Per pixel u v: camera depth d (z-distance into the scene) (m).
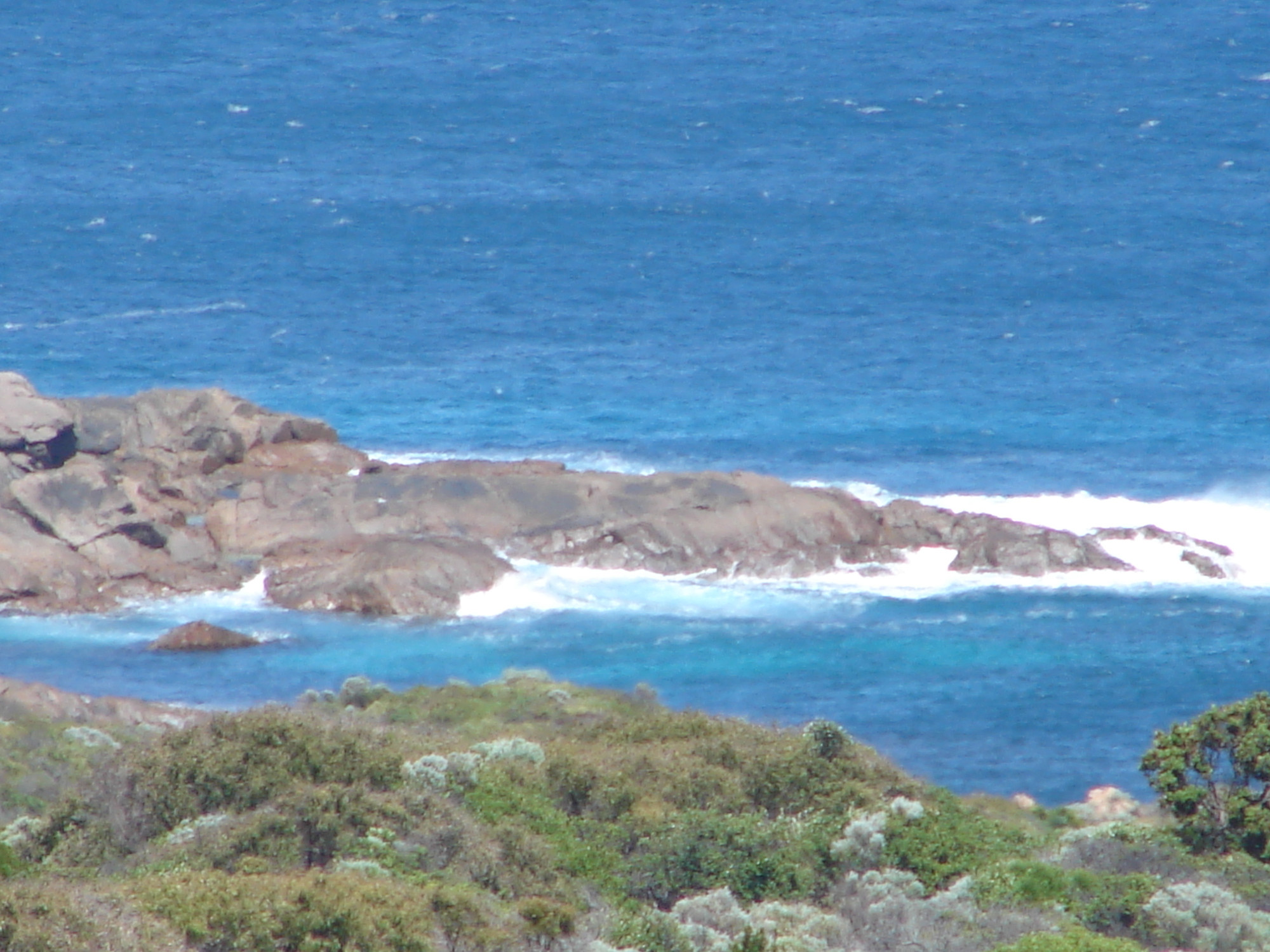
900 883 121.56
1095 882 119.94
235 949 96.38
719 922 110.69
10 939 91.44
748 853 124.75
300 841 118.38
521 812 129.88
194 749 131.25
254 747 132.25
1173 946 111.31
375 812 121.81
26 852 124.50
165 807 126.56
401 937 98.88
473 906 104.44
